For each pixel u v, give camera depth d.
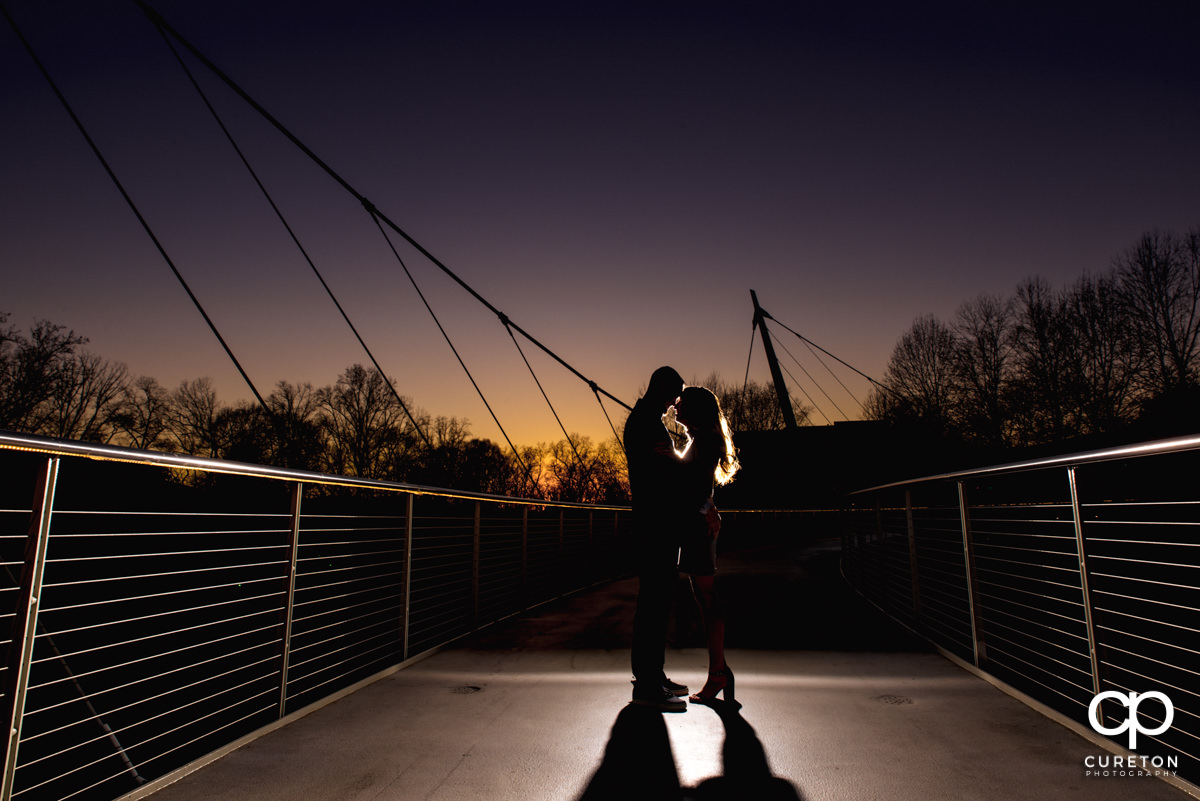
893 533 5.26
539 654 3.95
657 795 1.94
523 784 2.03
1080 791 1.91
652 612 2.80
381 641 6.02
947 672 3.36
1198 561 5.46
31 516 1.73
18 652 1.66
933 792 1.93
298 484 2.76
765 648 4.03
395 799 1.93
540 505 6.37
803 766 2.14
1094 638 2.37
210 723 3.82
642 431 2.94
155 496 7.39
